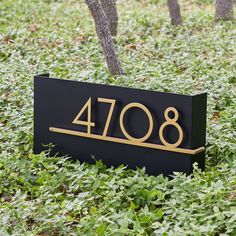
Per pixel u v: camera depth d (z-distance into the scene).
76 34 5.43
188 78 4.00
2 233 2.57
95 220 2.62
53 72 4.20
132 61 4.43
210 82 3.88
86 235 2.57
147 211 2.65
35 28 5.73
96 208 2.75
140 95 2.96
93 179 2.88
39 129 3.24
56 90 3.18
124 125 3.01
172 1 5.73
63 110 3.17
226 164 2.89
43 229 2.63
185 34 5.23
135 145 2.99
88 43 5.03
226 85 3.76
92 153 3.11
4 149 3.30
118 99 3.02
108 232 2.55
